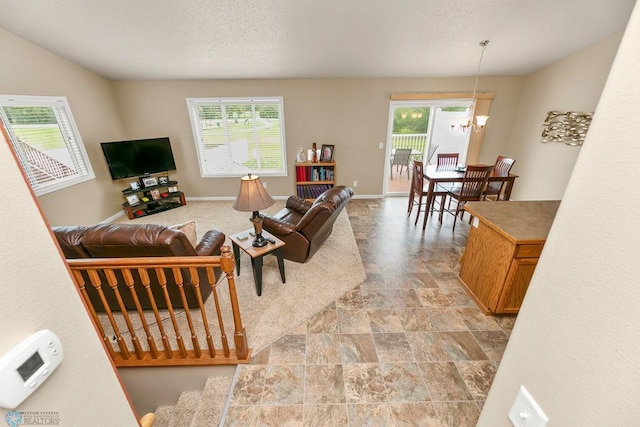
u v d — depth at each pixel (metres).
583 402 0.52
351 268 3.19
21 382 0.49
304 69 4.46
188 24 3.09
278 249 2.74
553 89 4.39
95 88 4.43
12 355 0.48
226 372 2.00
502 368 0.75
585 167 0.49
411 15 3.01
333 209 2.83
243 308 2.53
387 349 2.10
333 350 2.09
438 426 1.59
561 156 4.31
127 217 4.85
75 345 0.63
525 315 0.66
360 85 4.99
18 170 0.51
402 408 1.69
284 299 2.65
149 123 5.11
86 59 3.91
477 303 2.55
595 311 0.49
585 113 3.90
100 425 0.70
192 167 5.45
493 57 4.11
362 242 3.84
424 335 2.22
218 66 4.25
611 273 0.46
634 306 0.43
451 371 1.92
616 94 0.43
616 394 0.46
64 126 3.94
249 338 2.19
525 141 4.98
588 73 3.84
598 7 2.92
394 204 5.39
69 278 0.62
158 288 2.28
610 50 3.55
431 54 3.96
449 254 3.50
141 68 4.24
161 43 3.48
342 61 4.17
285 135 5.31
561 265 0.55
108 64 4.09
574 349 0.54
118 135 4.93
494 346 2.12
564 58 4.16
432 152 6.55
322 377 1.88
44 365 0.54
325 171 5.29
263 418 1.65
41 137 3.63
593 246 0.49
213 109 5.14
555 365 0.58
